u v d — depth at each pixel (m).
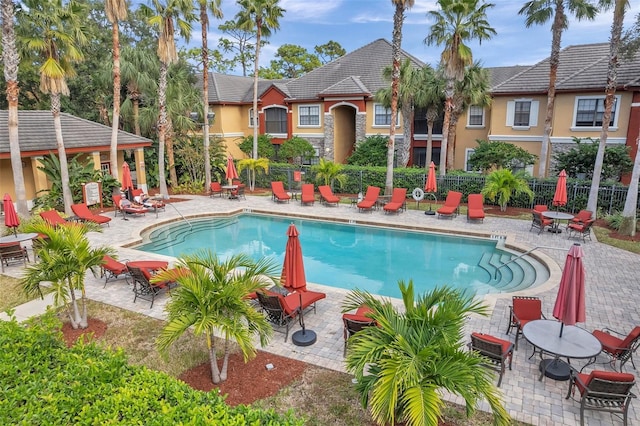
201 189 27.17
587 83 23.28
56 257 8.38
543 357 7.93
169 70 28.33
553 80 21.66
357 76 31.36
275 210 21.53
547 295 10.64
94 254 8.80
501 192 19.77
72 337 8.66
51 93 18.17
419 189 21.20
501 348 6.88
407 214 20.20
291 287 8.63
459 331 5.87
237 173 26.91
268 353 8.10
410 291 6.22
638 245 14.83
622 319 9.45
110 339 8.62
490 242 16.48
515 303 8.61
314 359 7.88
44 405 4.47
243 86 38.12
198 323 6.25
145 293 10.62
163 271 7.32
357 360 5.64
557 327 7.71
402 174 23.70
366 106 30.30
